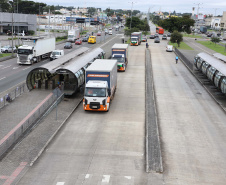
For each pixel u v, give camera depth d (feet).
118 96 98.53
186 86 117.80
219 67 108.27
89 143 60.44
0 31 334.65
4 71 131.03
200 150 58.95
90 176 47.29
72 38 289.94
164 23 407.03
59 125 69.72
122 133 66.28
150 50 241.35
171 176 48.01
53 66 96.63
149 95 100.83
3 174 47.19
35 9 610.65
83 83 103.91
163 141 62.75
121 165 51.19
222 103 94.38
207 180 47.24
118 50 146.41
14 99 86.43
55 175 47.47
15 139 60.03
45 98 88.58
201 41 379.55
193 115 81.71
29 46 149.38
